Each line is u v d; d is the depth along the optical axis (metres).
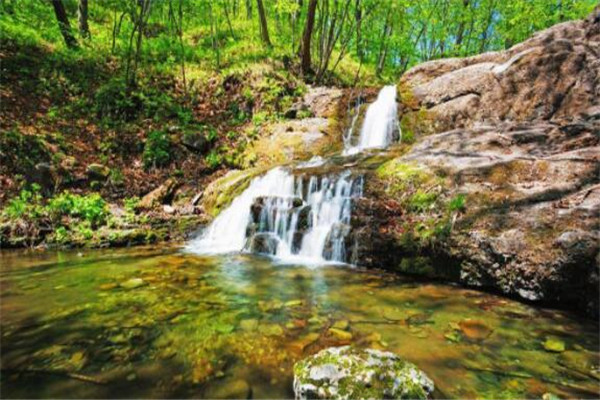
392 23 19.69
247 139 11.57
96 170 9.16
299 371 2.58
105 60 13.69
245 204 8.01
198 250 6.86
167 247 7.11
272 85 13.23
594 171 4.97
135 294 4.40
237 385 2.57
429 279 5.09
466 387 2.58
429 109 10.34
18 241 6.66
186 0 17.55
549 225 4.25
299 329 3.47
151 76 13.45
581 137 6.40
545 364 2.89
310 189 7.50
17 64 11.52
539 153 6.19
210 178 10.40
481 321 3.66
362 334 3.37
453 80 10.39
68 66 12.39
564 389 2.56
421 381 2.43
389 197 6.22
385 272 5.43
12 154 8.35
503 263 4.37
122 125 10.97
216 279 5.04
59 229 7.03
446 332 3.42
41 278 4.96
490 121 8.94
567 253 3.82
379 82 20.05
